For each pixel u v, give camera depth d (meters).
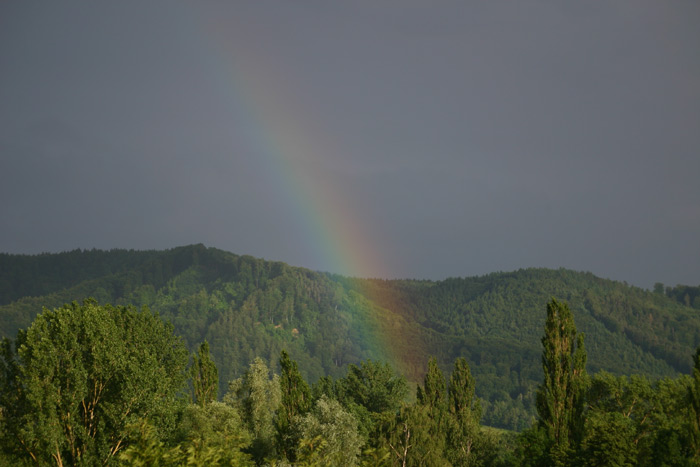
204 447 28.91
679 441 49.91
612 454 48.03
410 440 66.12
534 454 57.12
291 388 67.06
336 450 54.31
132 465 27.22
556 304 60.31
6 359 54.94
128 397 54.66
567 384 59.06
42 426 51.06
